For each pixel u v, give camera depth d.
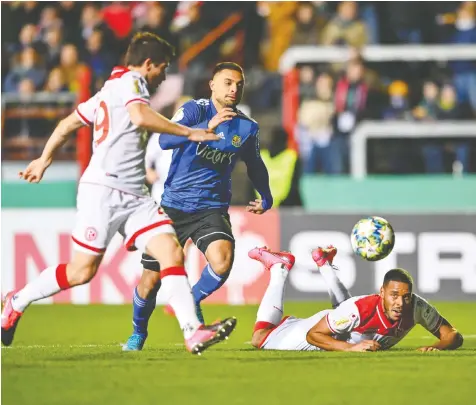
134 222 20.69
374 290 42.16
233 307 40.97
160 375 19.64
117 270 42.41
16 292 21.80
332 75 52.47
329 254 25.50
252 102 52.28
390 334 23.47
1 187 46.78
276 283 25.12
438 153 50.47
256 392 17.80
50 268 21.42
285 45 55.28
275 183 45.16
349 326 23.19
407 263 42.22
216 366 20.86
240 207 43.34
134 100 20.20
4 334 22.11
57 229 42.66
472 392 17.86
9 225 42.56
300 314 37.50
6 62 53.56
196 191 24.39
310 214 42.44
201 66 54.06
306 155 49.88
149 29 53.50
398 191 46.25
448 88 51.97
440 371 20.17
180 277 20.11
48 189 46.69
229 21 55.22
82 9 54.75
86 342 29.39
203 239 24.12
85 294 42.50
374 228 25.11
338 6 55.84
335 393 17.73
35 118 50.62
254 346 24.83
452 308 40.03
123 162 20.67
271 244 42.44
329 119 49.84
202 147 24.20
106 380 19.08
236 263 42.34
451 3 55.06
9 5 55.62
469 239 42.31
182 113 24.19
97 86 51.50
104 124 20.67
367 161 50.62
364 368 20.56
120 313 38.81
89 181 20.72
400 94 51.97
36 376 19.58
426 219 42.34
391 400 17.12
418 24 55.09
